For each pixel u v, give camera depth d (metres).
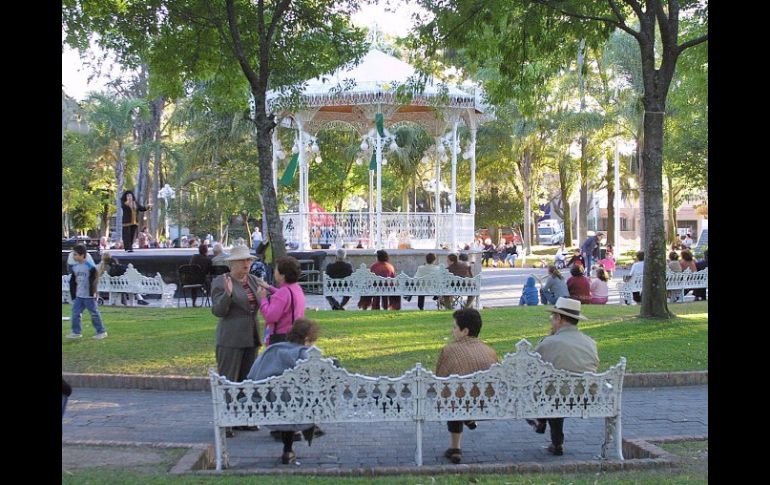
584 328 13.16
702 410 8.58
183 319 15.23
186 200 49.94
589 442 7.40
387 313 15.34
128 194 23.44
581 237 48.44
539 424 7.55
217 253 18.88
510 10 15.34
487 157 47.78
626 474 5.74
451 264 17.56
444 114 24.23
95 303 12.96
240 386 6.13
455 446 6.62
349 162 44.09
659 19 13.61
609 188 51.59
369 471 5.86
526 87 17.19
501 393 6.31
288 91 20.58
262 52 15.16
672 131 39.41
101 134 42.47
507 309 16.16
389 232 24.23
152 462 6.05
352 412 6.18
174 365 10.52
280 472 5.80
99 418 8.27
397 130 40.97
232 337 7.29
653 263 14.30
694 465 6.03
